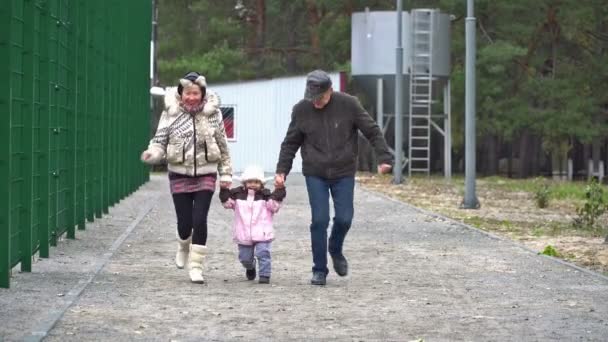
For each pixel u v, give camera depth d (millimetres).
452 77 93062
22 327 16000
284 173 21391
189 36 111812
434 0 98062
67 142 28719
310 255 26172
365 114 21328
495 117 92562
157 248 27188
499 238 30812
